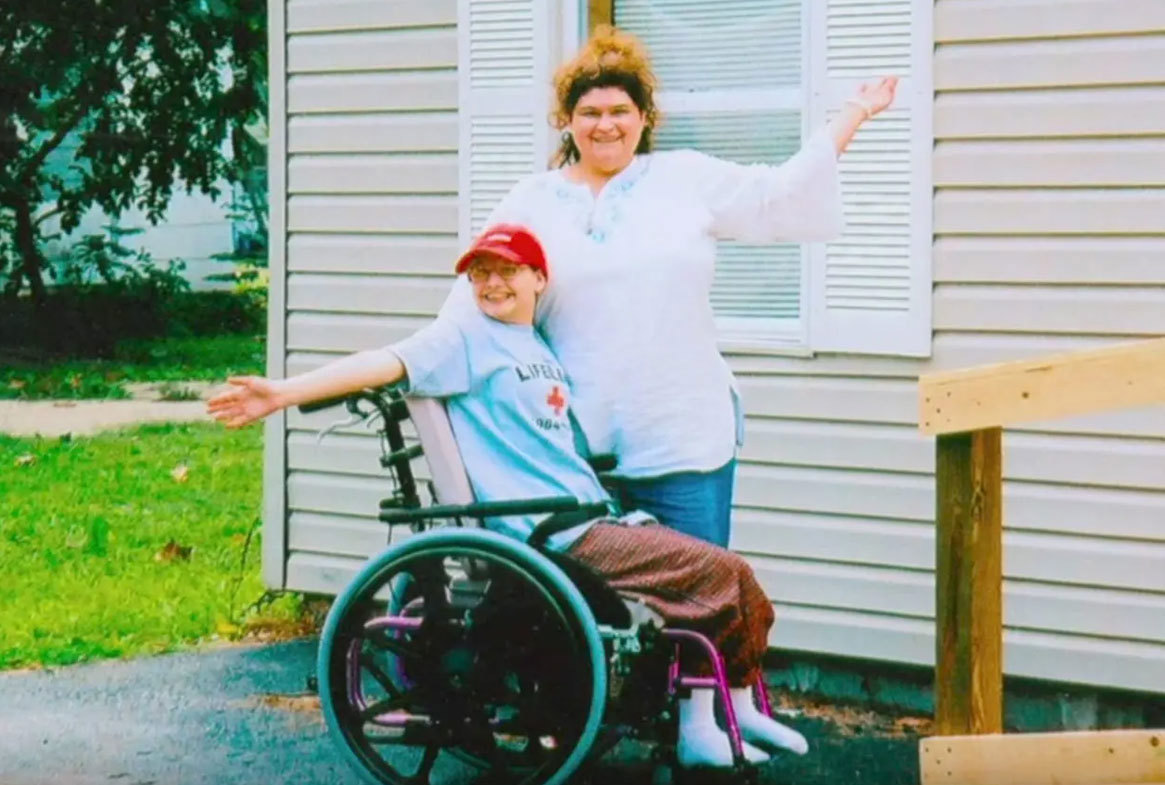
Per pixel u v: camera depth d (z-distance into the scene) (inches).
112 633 279.0
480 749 187.8
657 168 197.9
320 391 182.7
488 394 189.0
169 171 711.1
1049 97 219.9
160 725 233.1
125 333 705.6
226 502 394.0
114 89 679.7
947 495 164.6
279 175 273.7
